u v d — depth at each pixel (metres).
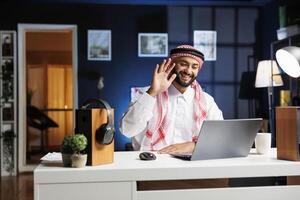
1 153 4.71
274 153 1.47
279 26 4.39
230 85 5.09
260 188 1.17
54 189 1.08
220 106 5.06
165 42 4.99
